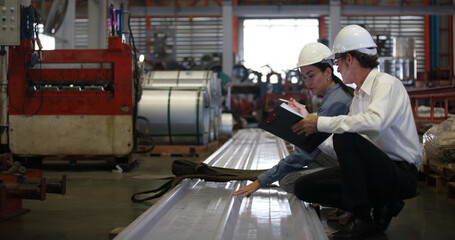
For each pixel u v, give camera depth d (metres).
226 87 13.86
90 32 11.62
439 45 18.41
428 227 2.65
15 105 5.19
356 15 17.81
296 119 2.10
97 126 5.18
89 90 5.19
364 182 2.03
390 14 17.22
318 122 2.05
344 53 2.20
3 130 4.89
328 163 2.73
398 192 2.12
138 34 18.02
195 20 18.19
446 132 3.71
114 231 2.21
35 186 2.54
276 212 2.46
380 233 2.51
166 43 17.75
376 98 2.04
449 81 14.31
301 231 1.98
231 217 2.22
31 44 5.17
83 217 2.87
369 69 2.19
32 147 5.22
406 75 13.98
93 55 5.16
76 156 5.29
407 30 18.36
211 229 2.12
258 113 15.98
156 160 6.25
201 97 6.48
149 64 16.88
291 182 2.64
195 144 6.66
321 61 2.48
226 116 10.28
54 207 3.17
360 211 2.28
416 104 7.58
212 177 3.18
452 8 16.91
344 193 2.05
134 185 4.18
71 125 5.19
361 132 2.03
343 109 2.41
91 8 11.62
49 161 6.12
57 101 5.18
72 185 4.16
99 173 5.00
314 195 2.29
